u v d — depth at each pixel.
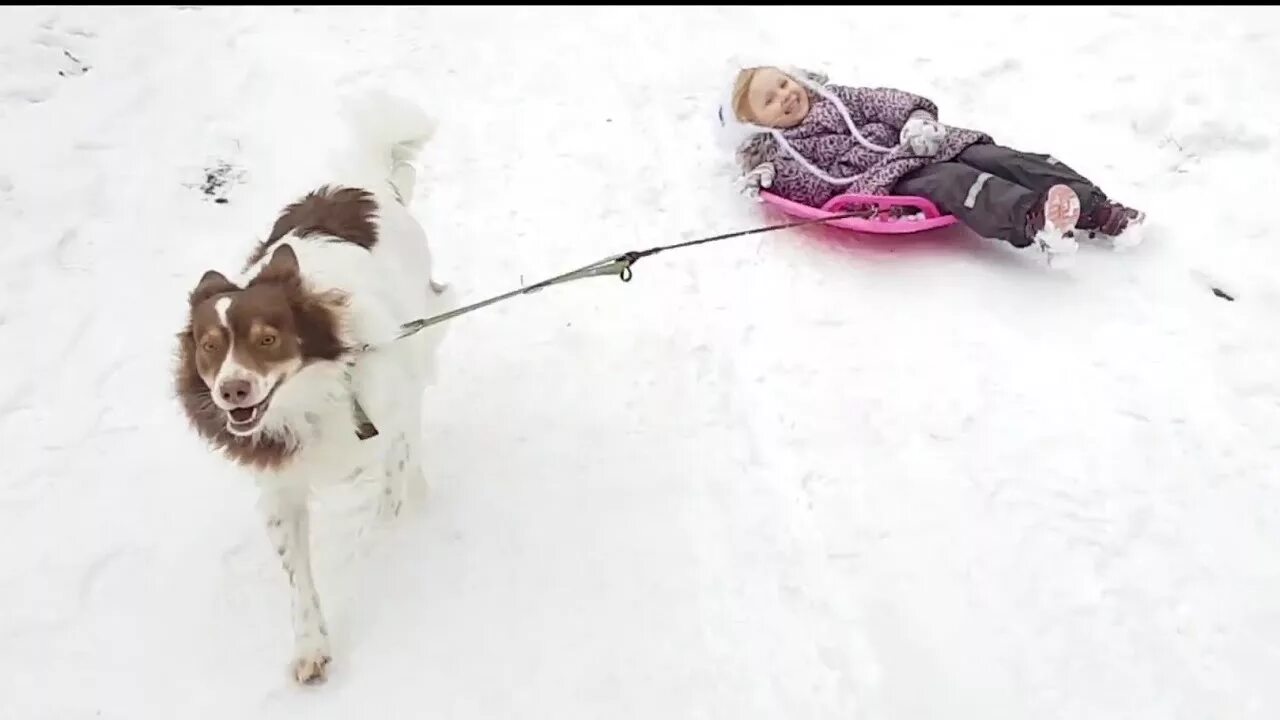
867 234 2.27
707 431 1.85
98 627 1.58
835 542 1.63
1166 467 1.70
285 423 1.39
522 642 1.53
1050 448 1.75
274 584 1.63
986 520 1.65
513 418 1.90
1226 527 1.60
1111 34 2.89
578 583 1.61
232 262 2.27
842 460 1.76
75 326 2.11
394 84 2.92
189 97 2.80
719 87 2.85
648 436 1.85
